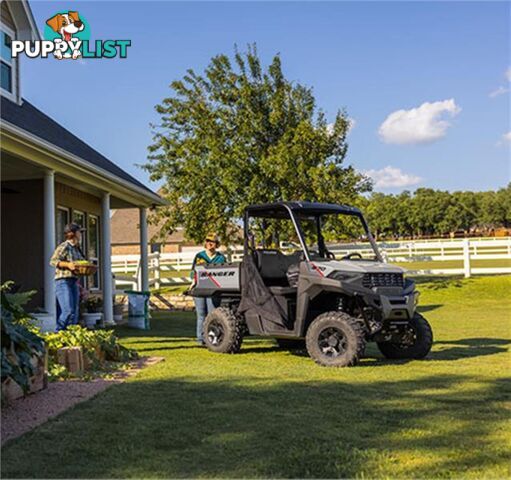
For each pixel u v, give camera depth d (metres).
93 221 16.39
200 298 9.55
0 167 11.23
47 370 6.23
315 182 19.06
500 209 93.44
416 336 8.07
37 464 3.84
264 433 4.46
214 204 19.80
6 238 13.44
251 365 7.53
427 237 86.31
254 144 20.91
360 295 7.51
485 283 19.48
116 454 4.02
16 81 11.89
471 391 5.90
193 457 3.96
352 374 6.85
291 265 8.71
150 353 8.72
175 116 21.39
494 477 3.60
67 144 12.63
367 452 4.02
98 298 13.55
